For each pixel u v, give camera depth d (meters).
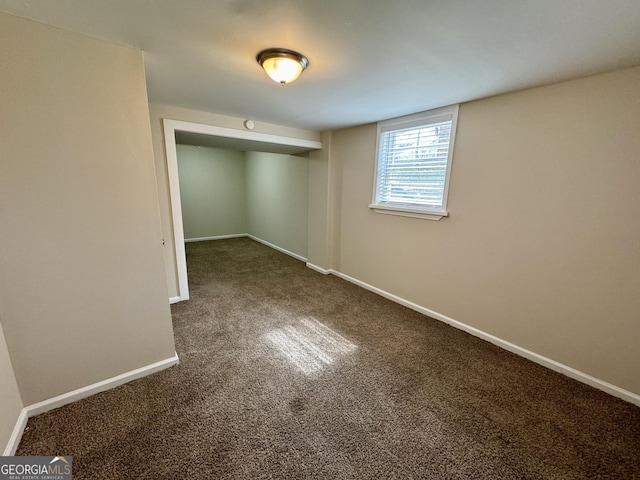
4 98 1.20
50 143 1.32
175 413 1.51
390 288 3.15
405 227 2.89
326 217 3.85
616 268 1.65
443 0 1.01
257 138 3.13
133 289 1.67
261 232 6.12
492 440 1.39
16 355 1.37
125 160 1.52
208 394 1.66
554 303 1.92
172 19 1.18
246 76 1.79
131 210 1.58
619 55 1.38
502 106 2.03
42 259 1.37
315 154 3.88
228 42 1.37
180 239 2.93
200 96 2.22
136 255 1.65
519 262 2.07
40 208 1.33
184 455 1.28
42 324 1.42
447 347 2.22
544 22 1.13
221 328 2.47
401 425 1.47
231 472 1.21
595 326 1.75
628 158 1.55
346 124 3.21
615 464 1.27
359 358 2.06
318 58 1.51
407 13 1.10
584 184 1.71
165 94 2.19
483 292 2.31
